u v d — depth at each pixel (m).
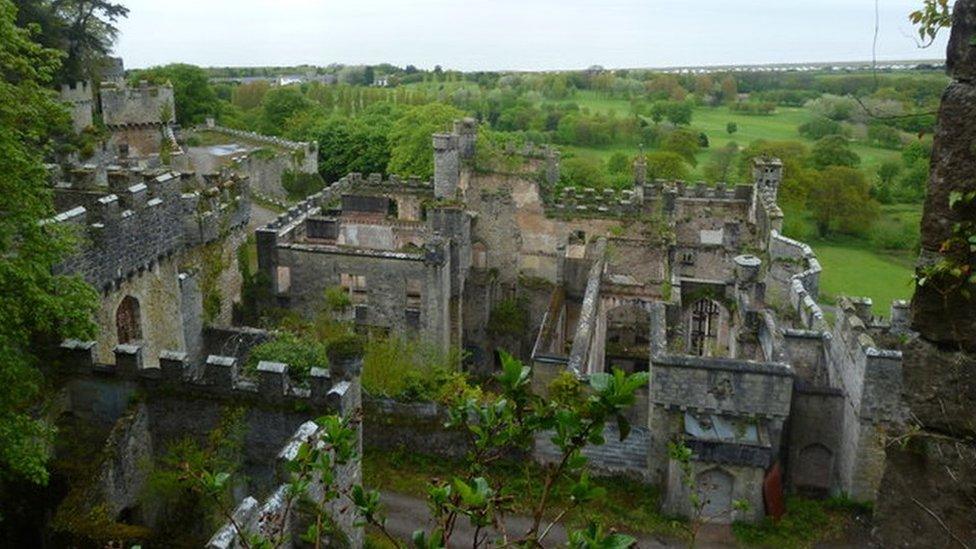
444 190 68.81
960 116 7.80
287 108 147.12
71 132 73.00
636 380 9.10
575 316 69.06
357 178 75.19
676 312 49.81
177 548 28.31
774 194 69.56
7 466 28.22
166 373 31.98
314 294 57.91
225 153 97.81
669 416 41.69
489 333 68.19
